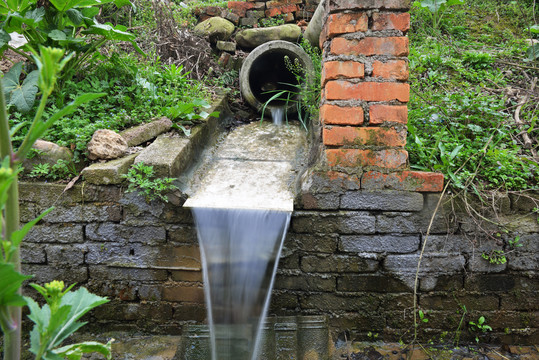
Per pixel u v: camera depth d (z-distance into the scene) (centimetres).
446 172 249
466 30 495
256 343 243
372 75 237
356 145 242
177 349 244
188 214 245
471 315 247
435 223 241
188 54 448
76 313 99
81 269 255
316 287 250
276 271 250
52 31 277
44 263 255
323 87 256
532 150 275
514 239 237
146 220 247
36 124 84
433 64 392
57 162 251
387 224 243
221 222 244
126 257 253
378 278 248
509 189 245
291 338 240
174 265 251
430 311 248
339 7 230
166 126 302
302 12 529
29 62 326
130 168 250
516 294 243
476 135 287
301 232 247
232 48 486
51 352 91
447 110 303
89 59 338
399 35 234
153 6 450
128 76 334
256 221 242
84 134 267
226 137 366
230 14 515
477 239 239
